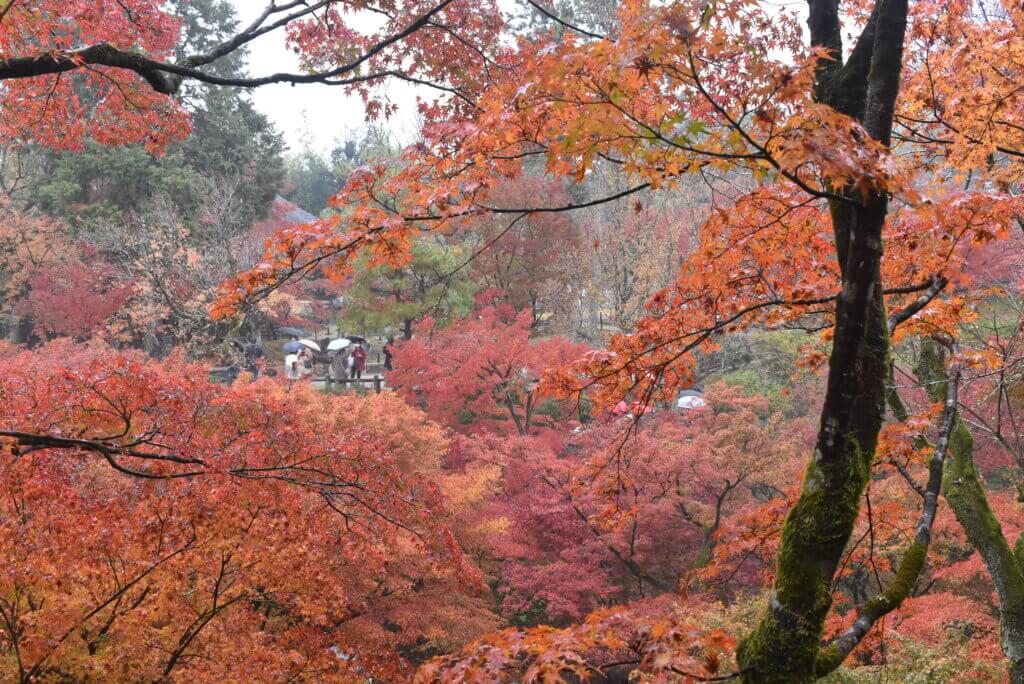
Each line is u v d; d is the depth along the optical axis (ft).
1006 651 18.48
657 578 49.65
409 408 45.93
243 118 113.60
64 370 17.08
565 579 44.29
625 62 7.42
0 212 90.53
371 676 23.57
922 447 16.96
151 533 18.35
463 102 19.48
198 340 77.36
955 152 16.40
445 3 16.21
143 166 96.32
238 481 17.89
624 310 78.38
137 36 20.57
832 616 20.20
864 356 8.93
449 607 38.88
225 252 84.48
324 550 21.85
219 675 20.92
